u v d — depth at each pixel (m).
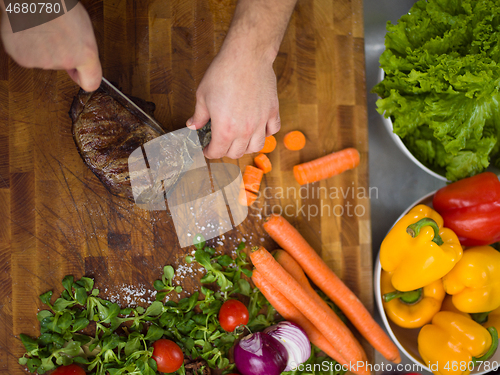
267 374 1.31
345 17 1.53
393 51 1.36
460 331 1.33
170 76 1.45
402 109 1.32
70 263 1.39
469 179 1.36
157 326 1.38
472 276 1.35
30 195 1.37
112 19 1.41
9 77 1.35
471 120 1.29
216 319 1.43
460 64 1.20
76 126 1.22
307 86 1.52
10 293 1.35
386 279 1.51
